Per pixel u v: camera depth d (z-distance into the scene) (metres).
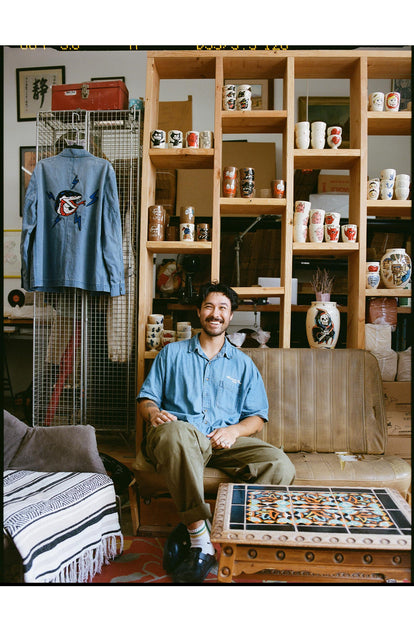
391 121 2.52
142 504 1.91
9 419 1.80
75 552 1.42
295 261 3.45
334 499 1.38
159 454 1.58
